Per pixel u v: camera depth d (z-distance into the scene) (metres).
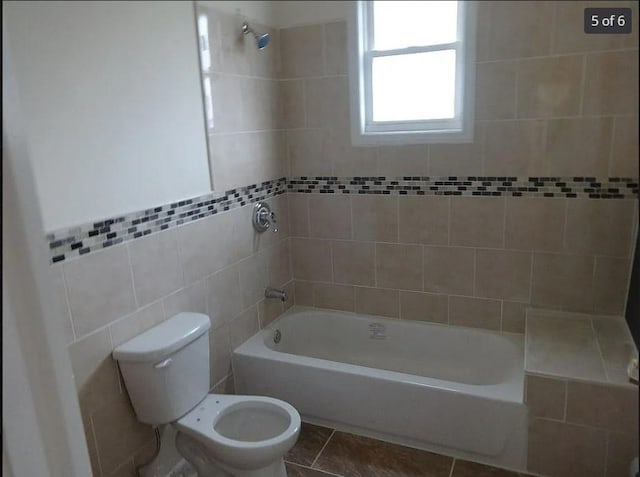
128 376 1.89
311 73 2.79
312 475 2.21
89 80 1.71
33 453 0.61
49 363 0.61
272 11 2.76
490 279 2.68
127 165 1.89
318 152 2.90
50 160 1.60
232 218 2.54
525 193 2.49
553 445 2.07
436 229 2.73
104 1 1.74
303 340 3.13
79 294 1.73
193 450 2.07
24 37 1.48
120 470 1.95
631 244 2.36
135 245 1.95
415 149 2.67
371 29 2.71
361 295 3.03
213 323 2.45
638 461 1.81
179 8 2.09
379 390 2.32
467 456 2.25
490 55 2.39
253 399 2.12
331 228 2.99
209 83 2.29
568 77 2.28
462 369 2.79
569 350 2.19
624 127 2.25
